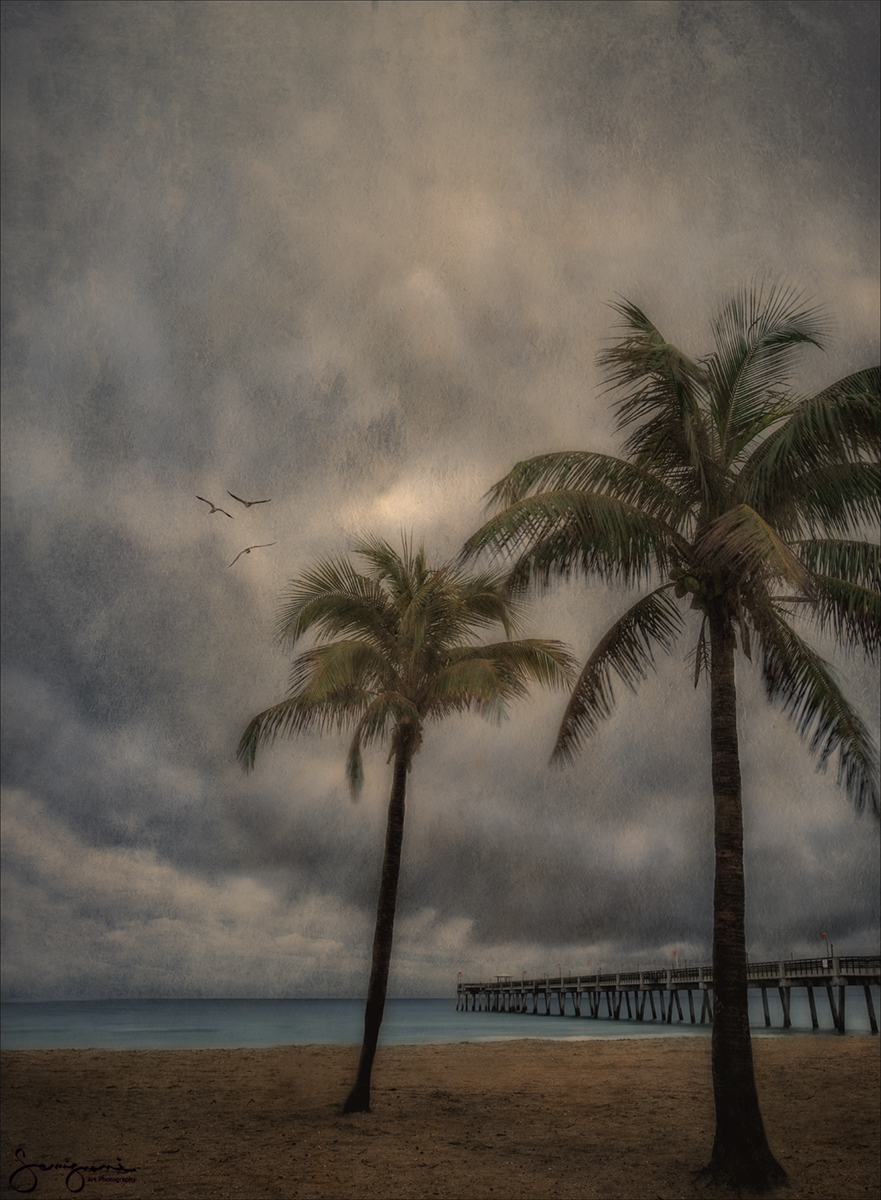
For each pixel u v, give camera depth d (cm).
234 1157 983
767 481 947
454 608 1370
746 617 1030
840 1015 3072
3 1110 1257
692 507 1032
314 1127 1155
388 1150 1018
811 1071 1778
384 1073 1842
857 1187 848
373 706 1222
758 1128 864
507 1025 4675
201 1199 824
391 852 1301
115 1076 1723
